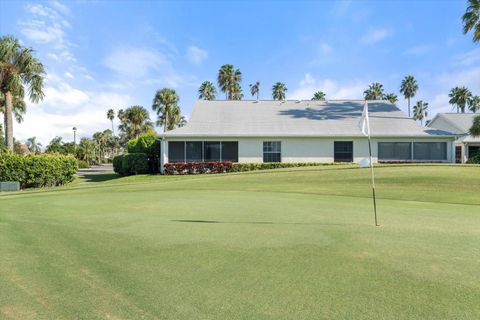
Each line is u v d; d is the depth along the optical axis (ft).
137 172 77.77
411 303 9.81
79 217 24.21
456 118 110.63
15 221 22.82
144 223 21.81
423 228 19.88
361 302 9.90
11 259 14.34
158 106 152.35
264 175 55.31
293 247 15.85
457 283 11.33
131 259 14.19
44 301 10.17
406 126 75.31
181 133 72.28
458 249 15.35
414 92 199.41
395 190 39.81
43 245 16.56
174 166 71.97
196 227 20.44
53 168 62.08
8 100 68.80
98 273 12.55
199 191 42.34
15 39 69.21
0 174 56.24
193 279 11.83
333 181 47.88
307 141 73.31
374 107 87.20
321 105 88.89
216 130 74.28
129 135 230.89
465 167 53.06
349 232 18.88
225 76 159.02
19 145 139.64
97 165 224.33
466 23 61.41
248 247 15.88
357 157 72.79
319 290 10.78
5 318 9.12
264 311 9.36
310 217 23.75
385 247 15.75
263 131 73.87
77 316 9.18
